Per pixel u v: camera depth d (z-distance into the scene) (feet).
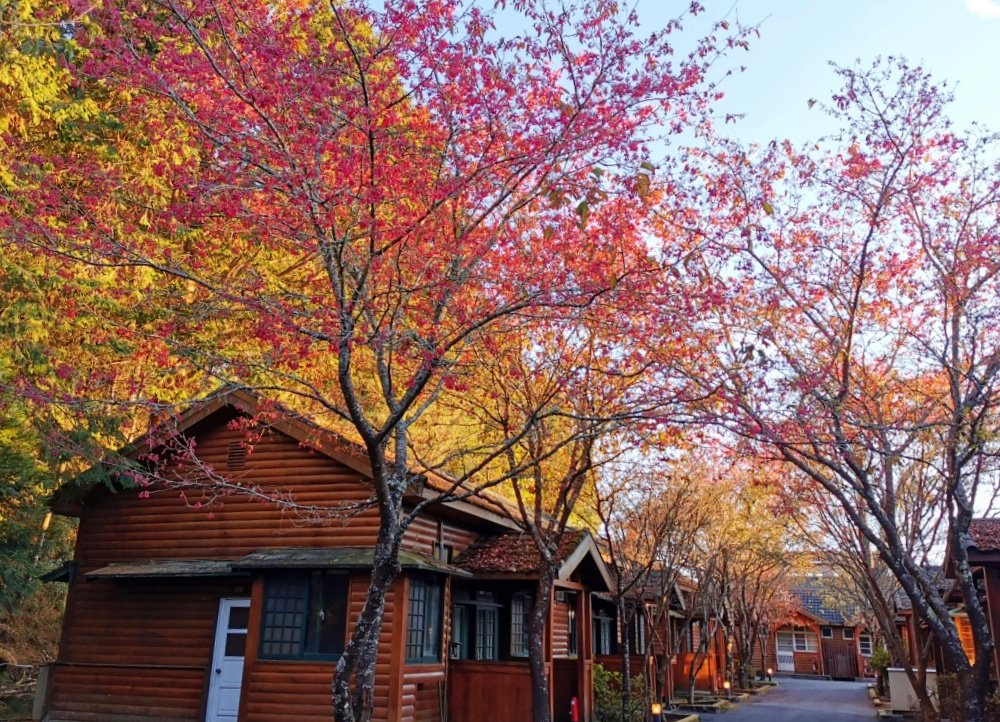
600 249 28.14
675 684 95.96
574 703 47.93
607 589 56.34
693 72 23.67
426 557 43.70
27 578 50.65
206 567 42.52
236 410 46.03
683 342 32.53
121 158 41.68
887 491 35.14
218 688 42.42
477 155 26.22
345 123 24.47
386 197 24.68
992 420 33.09
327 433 41.16
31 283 39.93
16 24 37.93
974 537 42.93
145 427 55.57
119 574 43.19
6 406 41.63
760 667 165.17
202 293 33.60
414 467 43.42
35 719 44.47
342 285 24.53
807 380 32.04
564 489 37.81
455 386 29.09
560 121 24.14
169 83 25.03
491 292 28.35
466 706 43.70
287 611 40.88
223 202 24.43
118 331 32.22
